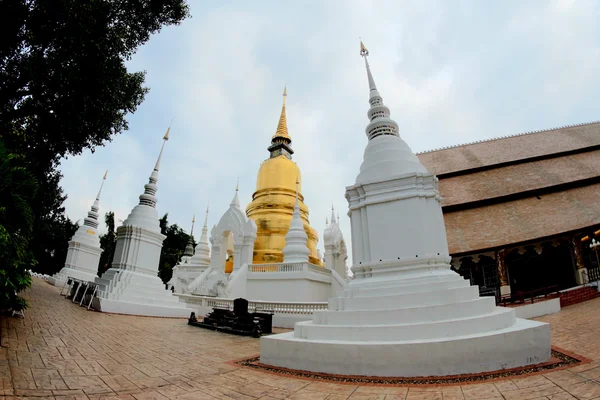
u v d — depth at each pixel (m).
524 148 35.19
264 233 29.25
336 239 31.45
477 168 33.25
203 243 36.34
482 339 6.36
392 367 6.45
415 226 8.97
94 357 7.13
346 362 6.75
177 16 13.88
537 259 26.45
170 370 6.69
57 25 10.73
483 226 26.58
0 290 9.18
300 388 5.76
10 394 4.50
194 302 20.22
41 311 12.61
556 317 14.55
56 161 14.72
